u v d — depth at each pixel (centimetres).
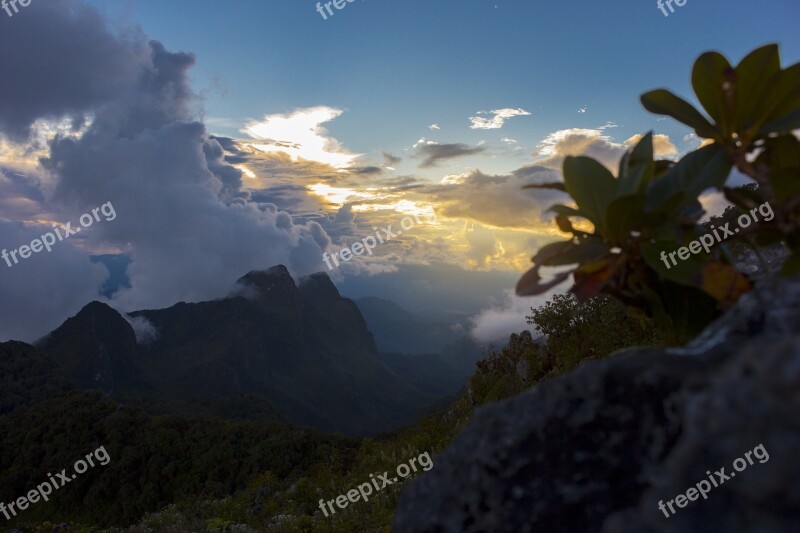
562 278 122
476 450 119
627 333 673
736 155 122
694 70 123
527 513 109
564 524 106
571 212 133
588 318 805
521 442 114
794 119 117
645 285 131
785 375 64
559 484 108
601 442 107
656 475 98
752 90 119
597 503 105
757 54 117
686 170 129
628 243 125
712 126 126
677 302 131
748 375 69
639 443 104
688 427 73
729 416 67
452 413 1227
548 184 139
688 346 110
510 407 120
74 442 7588
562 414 112
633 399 106
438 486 122
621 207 117
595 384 110
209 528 1211
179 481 6631
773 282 102
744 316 102
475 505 114
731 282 114
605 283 124
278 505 1417
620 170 138
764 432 63
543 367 952
